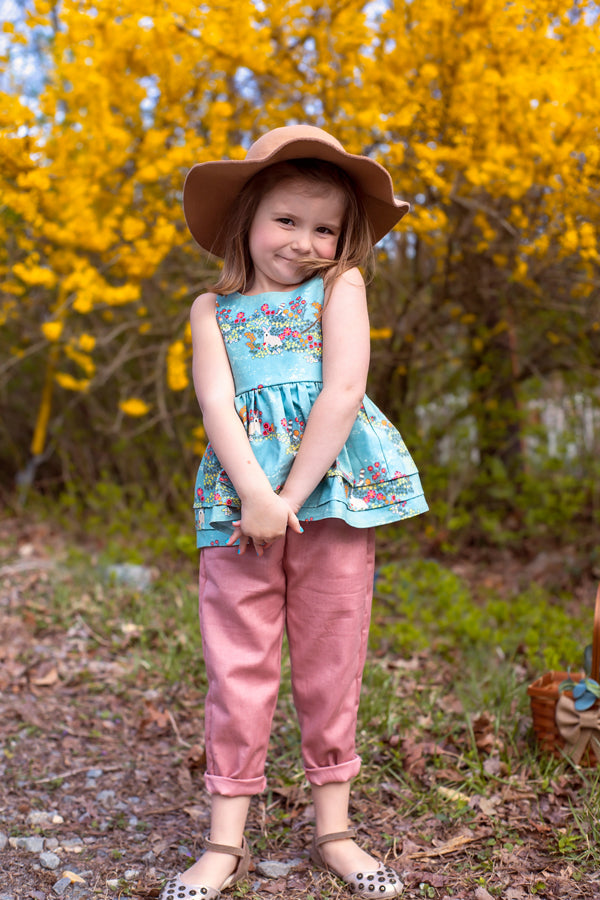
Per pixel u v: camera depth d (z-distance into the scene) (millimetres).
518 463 4629
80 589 3783
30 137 3043
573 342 4375
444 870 1831
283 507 1570
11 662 3025
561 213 3205
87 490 5258
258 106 3945
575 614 3551
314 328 1691
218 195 1787
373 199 1825
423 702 2627
